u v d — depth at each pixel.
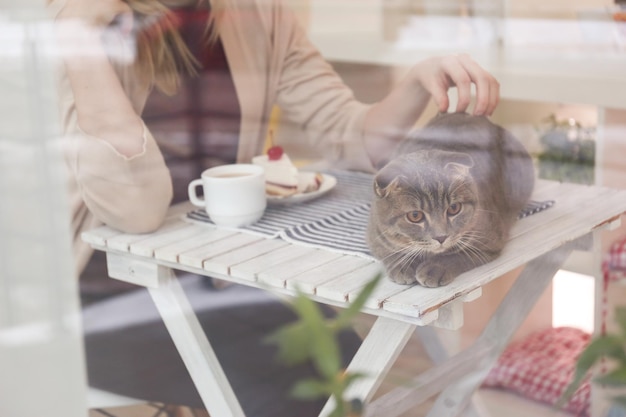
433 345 0.88
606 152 1.03
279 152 1.16
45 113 1.13
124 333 1.07
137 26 1.21
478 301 0.90
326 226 1.02
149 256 1.01
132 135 1.10
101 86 1.15
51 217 1.10
